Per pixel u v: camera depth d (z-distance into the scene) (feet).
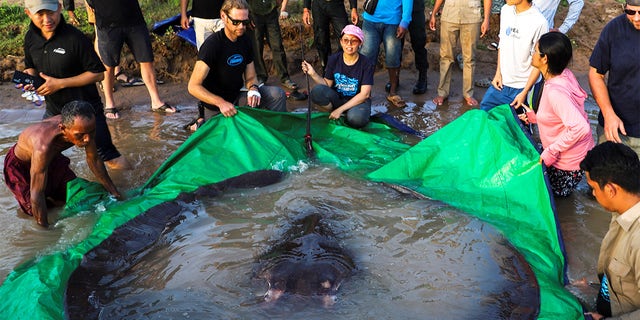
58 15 19.08
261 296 13.79
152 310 13.23
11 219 18.08
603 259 12.68
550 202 17.28
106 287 14.17
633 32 17.34
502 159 19.03
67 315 12.94
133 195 19.60
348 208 18.35
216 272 14.75
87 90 20.57
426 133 25.43
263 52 33.14
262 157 21.21
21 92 29.14
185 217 17.83
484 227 17.03
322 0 29.58
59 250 16.29
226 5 22.15
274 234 16.69
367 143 23.66
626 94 17.93
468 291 13.94
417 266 15.06
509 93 23.43
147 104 28.91
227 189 19.43
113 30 26.00
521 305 13.33
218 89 24.04
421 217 17.72
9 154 18.02
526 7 22.22
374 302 13.56
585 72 32.50
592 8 37.73
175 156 20.76
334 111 24.80
